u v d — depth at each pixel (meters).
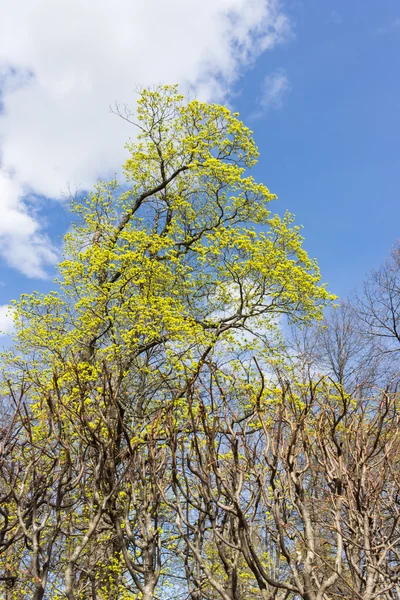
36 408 10.36
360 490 6.29
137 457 8.27
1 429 7.48
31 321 14.41
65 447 7.14
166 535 10.86
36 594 6.33
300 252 15.69
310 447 6.75
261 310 15.73
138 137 18.34
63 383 11.13
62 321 14.95
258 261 14.98
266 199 17.20
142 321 13.30
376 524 6.41
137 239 14.60
